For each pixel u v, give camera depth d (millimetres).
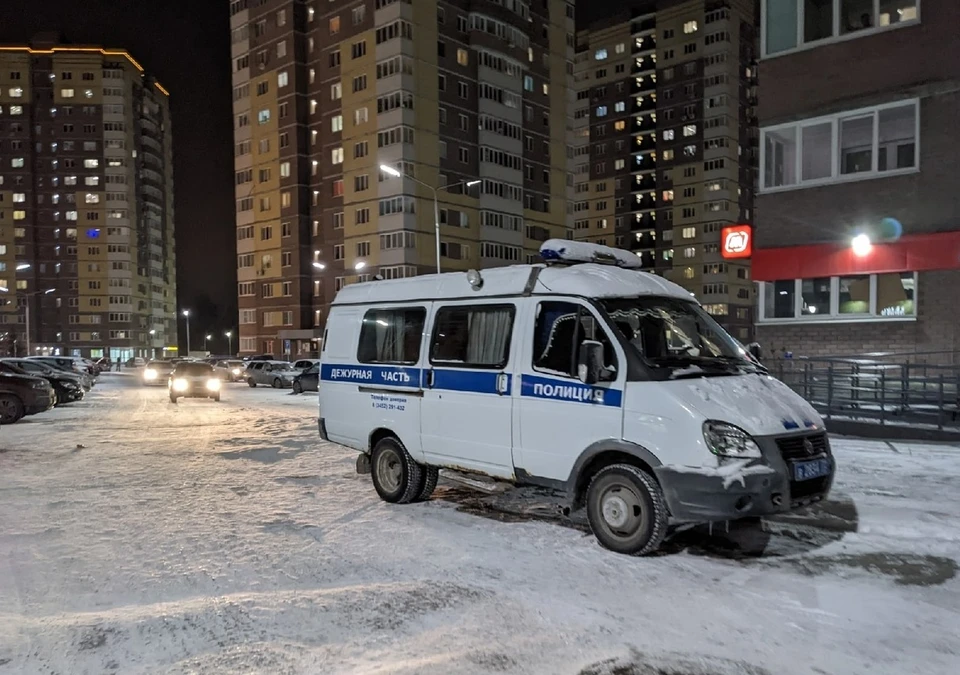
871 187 14094
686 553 5605
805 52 15062
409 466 7441
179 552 5801
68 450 11992
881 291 13938
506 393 6383
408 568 5328
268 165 65812
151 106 113812
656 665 3695
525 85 64812
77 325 102250
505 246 62219
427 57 56656
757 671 3627
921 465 8852
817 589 4797
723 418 5211
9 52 100750
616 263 7238
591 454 5719
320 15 61531
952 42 13266
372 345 7973
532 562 5430
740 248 15688
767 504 5102
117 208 103438
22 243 101188
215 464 10352
